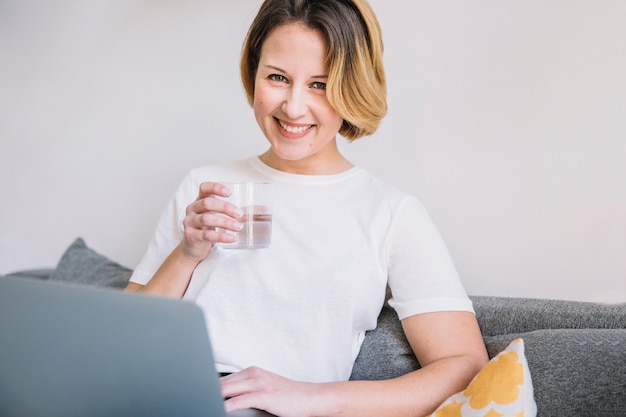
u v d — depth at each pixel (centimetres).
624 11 160
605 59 163
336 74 136
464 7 180
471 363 134
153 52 237
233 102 221
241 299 145
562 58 168
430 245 145
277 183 154
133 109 243
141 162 243
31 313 88
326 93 138
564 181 170
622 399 118
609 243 164
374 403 125
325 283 143
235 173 159
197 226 138
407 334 143
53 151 265
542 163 172
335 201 150
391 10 190
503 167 177
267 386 121
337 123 144
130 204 248
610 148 163
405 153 191
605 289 165
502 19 175
